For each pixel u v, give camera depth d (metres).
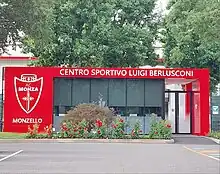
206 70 40.09
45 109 39.75
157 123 34.72
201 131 39.88
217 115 43.84
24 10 36.12
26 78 39.84
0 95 43.59
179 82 43.34
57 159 20.64
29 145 29.95
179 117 43.34
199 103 40.25
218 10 35.06
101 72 39.84
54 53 48.09
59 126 39.19
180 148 28.03
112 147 28.45
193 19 36.09
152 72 39.81
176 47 49.62
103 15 48.00
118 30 48.78
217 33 35.97
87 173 15.49
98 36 47.31
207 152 25.16
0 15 36.22
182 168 17.20
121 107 39.94
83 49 46.59
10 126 39.53
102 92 39.97
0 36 37.09
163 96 39.97
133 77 39.88
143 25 51.62
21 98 39.75
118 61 49.00
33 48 47.69
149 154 23.47
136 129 34.50
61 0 46.69
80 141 33.41
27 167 17.39
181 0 40.84
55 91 40.06
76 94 40.00
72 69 39.91
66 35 47.22
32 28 36.59
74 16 47.53
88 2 47.41
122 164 18.50
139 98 39.97
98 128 34.28
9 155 22.56
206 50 50.47
